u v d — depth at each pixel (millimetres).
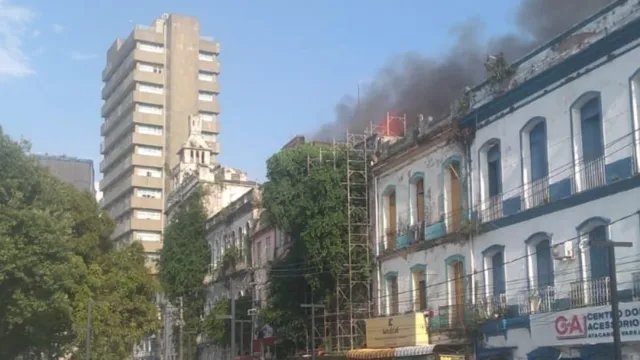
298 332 39188
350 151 37000
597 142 22375
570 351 22375
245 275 52156
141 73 113438
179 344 60469
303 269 38594
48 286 30266
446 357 27594
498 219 26469
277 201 38000
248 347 49250
